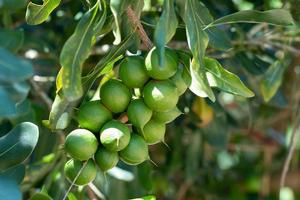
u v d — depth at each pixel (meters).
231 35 1.29
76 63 0.79
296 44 1.49
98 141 0.85
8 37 0.97
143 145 0.85
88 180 0.86
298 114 1.47
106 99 0.85
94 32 0.81
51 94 1.31
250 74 1.32
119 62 0.91
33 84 1.26
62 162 1.18
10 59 0.68
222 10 1.27
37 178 1.18
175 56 0.84
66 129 1.15
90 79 0.87
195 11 0.86
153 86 0.83
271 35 1.32
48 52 1.35
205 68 0.88
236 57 1.28
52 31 1.42
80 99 0.87
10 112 0.71
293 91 1.61
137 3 0.89
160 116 0.85
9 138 0.91
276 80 1.27
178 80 0.86
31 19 0.89
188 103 1.31
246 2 1.31
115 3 0.81
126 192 1.38
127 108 0.85
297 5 1.22
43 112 1.27
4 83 0.69
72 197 0.94
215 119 1.49
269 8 1.24
